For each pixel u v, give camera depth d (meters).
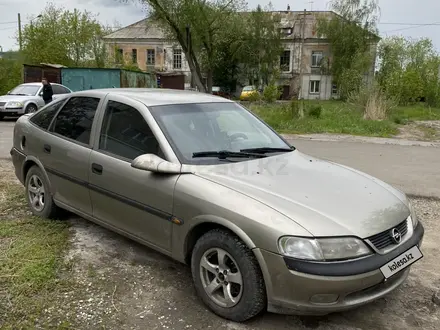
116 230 4.11
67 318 3.21
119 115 4.16
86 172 4.23
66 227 4.82
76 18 40.00
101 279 3.78
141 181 3.72
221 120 4.26
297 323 3.24
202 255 3.35
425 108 28.58
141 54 55.66
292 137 14.05
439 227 5.41
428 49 47.56
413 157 10.50
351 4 48.56
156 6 28.08
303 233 2.88
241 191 3.25
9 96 17.02
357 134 15.23
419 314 3.42
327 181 3.60
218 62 47.69
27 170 5.24
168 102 4.16
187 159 3.63
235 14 35.47
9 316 3.19
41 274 3.74
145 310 3.35
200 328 3.15
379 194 3.52
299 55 52.94
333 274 2.82
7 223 4.89
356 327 3.22
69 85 24.89
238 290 3.19
